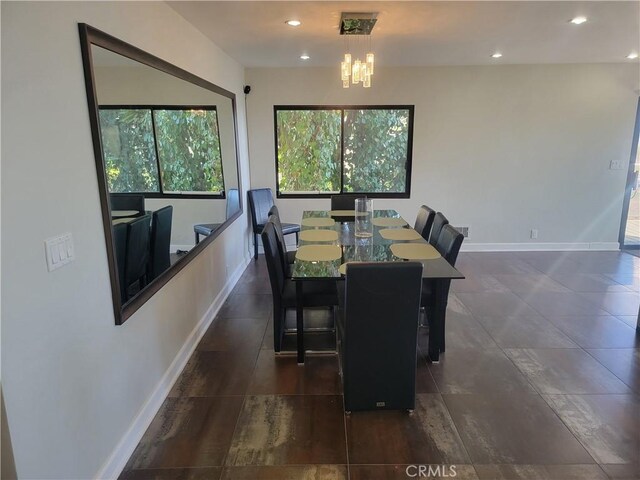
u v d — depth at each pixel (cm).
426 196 539
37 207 133
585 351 290
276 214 354
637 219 551
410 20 294
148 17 229
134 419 204
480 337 311
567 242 554
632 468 187
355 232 335
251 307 375
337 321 274
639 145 524
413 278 200
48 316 139
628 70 497
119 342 189
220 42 360
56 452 145
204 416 225
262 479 183
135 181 210
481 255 536
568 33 336
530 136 520
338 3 257
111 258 179
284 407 232
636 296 391
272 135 520
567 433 209
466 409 229
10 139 122
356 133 526
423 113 515
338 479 183
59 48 146
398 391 220
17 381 126
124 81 196
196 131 316
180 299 274
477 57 442
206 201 340
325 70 502
